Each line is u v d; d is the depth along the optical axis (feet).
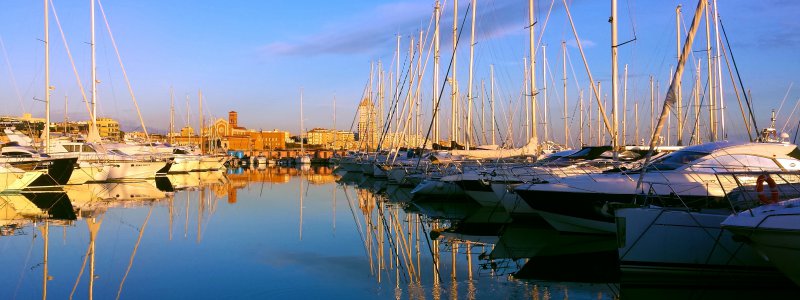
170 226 71.77
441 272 46.65
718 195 49.42
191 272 46.21
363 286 41.86
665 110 42.04
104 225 71.72
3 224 71.67
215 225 73.46
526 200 61.16
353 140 391.04
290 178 191.93
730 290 39.91
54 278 44.09
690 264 40.55
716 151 53.98
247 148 509.35
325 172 248.73
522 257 52.24
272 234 66.28
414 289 41.01
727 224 33.81
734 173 39.09
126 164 145.89
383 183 161.17
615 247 55.42
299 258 52.16
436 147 130.00
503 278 44.37
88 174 134.00
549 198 58.90
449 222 77.82
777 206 33.96
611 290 40.27
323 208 95.66
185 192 125.08
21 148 121.49
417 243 60.95
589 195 56.24
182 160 209.56
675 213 40.68
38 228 68.69
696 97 134.82
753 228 32.30
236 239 62.49
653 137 42.80
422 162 122.62
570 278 44.06
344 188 143.74
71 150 143.13
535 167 76.28
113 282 42.96
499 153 101.04
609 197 55.52
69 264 49.03
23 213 82.64
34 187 108.58
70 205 93.35
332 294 39.68
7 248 55.88
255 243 59.98
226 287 41.52
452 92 135.95
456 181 84.89
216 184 154.51
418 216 84.74
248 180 177.27
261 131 529.86
